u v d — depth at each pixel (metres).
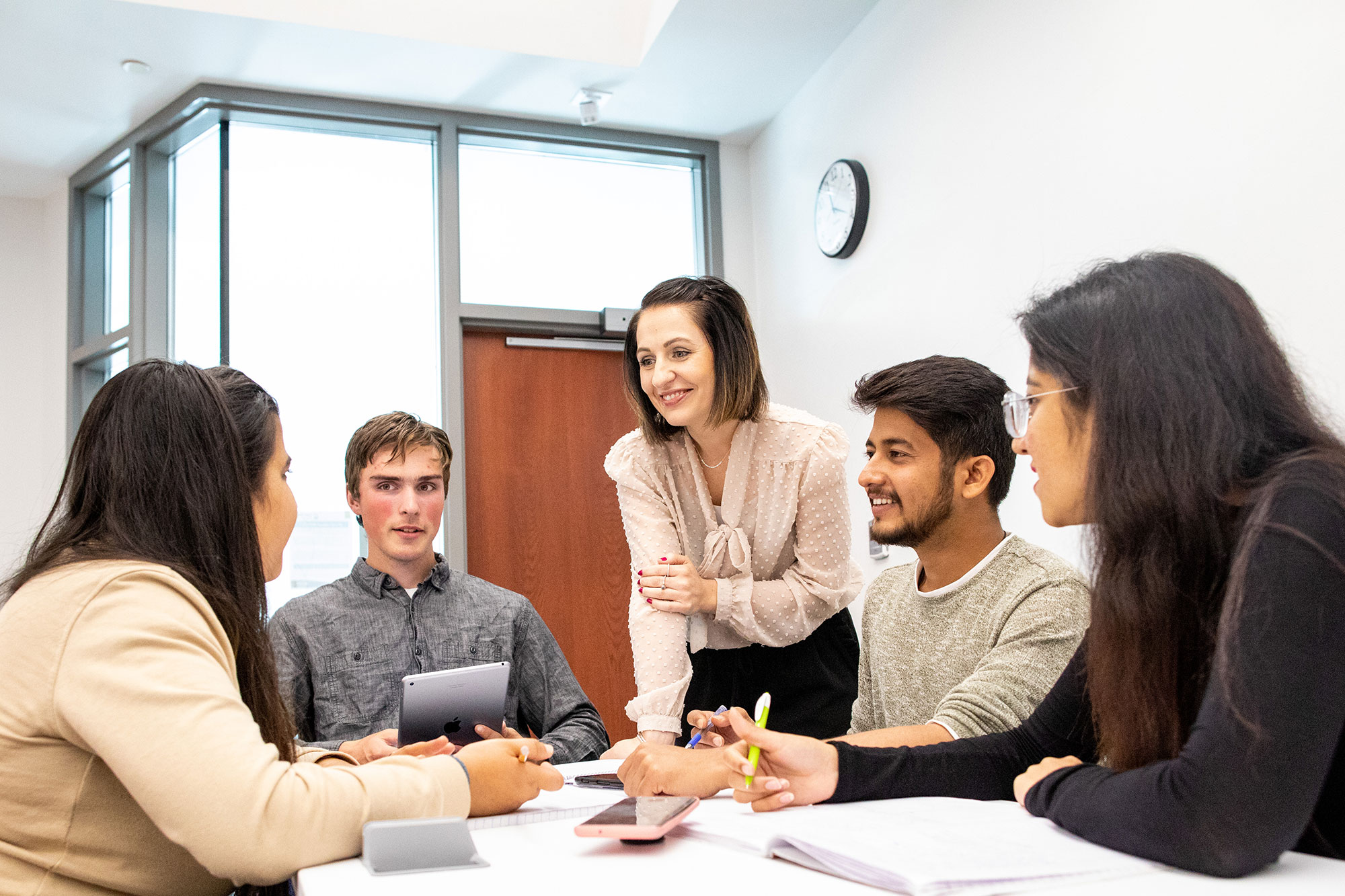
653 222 4.21
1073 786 0.75
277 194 3.78
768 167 4.11
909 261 3.10
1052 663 1.21
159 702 0.76
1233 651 0.67
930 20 3.01
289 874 0.76
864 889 0.63
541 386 3.91
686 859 0.73
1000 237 2.68
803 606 1.77
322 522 3.60
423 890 0.66
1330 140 1.78
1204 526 0.75
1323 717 0.64
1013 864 0.64
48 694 0.79
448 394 3.71
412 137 3.93
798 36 3.49
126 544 0.90
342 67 3.55
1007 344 2.62
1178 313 0.78
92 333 4.16
